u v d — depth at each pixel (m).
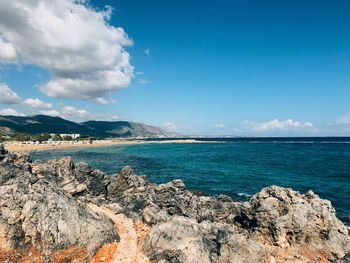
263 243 26.44
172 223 22.20
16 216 20.59
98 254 20.28
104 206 32.22
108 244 21.48
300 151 160.62
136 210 35.78
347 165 93.88
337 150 167.38
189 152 157.62
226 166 92.25
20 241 19.86
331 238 25.28
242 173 77.31
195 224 22.42
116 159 118.31
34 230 20.06
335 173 77.12
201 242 21.14
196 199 36.62
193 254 20.02
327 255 24.50
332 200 48.66
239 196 51.44
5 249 19.30
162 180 67.56
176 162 105.25
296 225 25.69
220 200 38.94
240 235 23.45
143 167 90.94
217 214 33.53
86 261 19.31
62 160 43.34
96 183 42.28
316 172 79.12
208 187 58.81
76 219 21.09
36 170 37.97
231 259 21.67
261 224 27.34
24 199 21.25
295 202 28.66
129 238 23.47
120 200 39.09
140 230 25.38
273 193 29.73
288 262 22.97
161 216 26.73
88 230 20.98
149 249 20.95
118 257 20.36
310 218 26.45
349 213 40.88
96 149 184.25
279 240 25.73
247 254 21.94
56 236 19.67
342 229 26.31
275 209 27.31
